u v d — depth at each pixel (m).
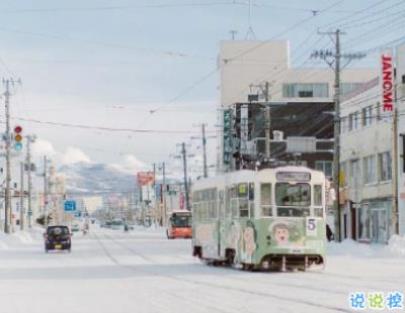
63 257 50.78
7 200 88.44
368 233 70.38
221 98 127.38
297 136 111.31
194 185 43.19
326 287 24.44
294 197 33.38
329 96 124.25
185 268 37.28
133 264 41.38
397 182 60.41
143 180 196.00
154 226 181.25
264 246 32.94
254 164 36.78
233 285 26.19
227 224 36.72
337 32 59.50
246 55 127.31
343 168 77.50
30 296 23.52
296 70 125.50
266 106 76.25
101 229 199.25
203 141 115.81
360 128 72.12
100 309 19.52
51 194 179.88
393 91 59.00
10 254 56.38
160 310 18.83
